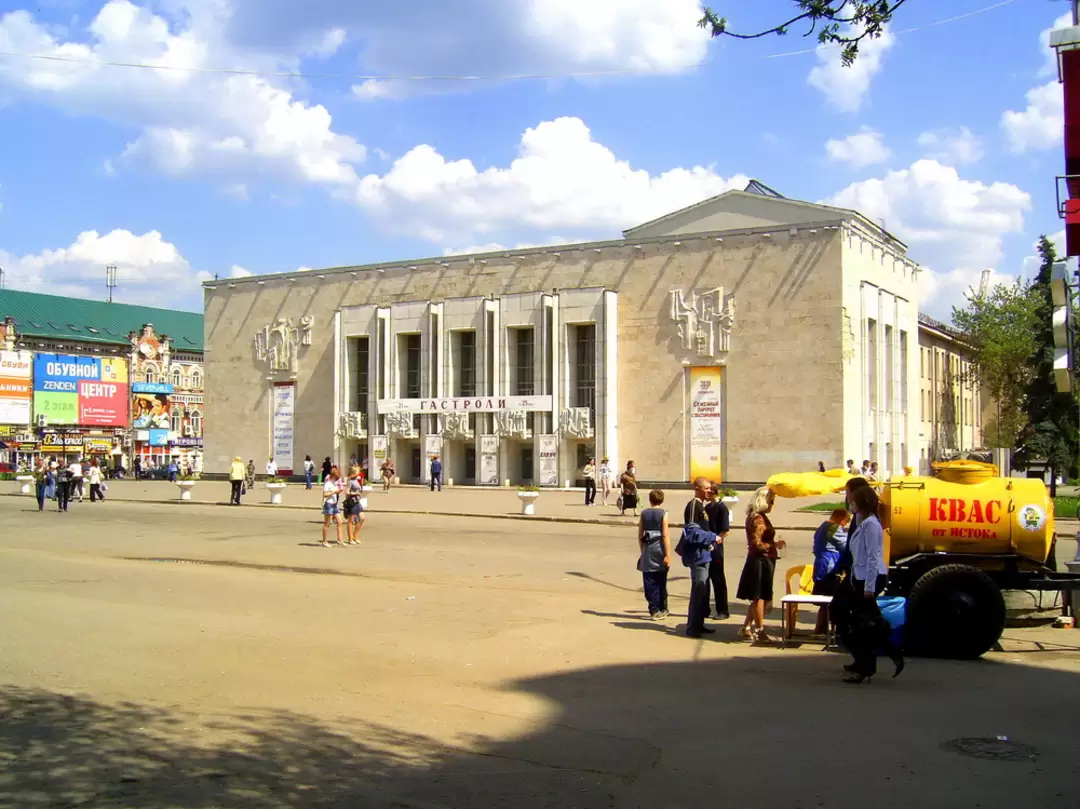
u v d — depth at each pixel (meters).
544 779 7.29
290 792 6.95
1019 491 12.42
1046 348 55.41
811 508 36.91
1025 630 13.77
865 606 10.48
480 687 10.30
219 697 9.80
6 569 20.48
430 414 61.12
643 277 56.59
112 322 105.62
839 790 6.97
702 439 54.34
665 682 10.57
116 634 13.05
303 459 68.56
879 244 56.66
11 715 9.01
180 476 72.88
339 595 16.84
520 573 20.34
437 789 7.04
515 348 60.09
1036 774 7.28
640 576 19.97
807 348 51.53
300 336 69.12
